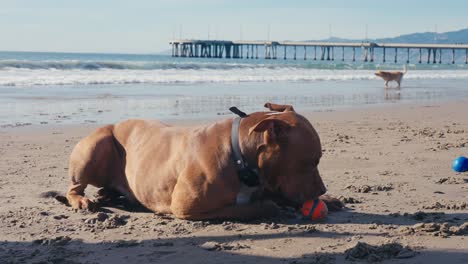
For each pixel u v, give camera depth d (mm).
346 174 4766
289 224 3902
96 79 12008
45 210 4125
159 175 3994
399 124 6727
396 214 4031
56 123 6402
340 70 22078
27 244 3746
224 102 8305
